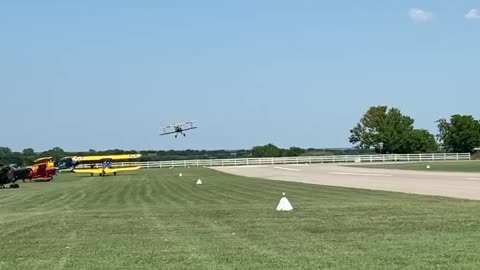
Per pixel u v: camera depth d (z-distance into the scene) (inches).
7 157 4185.5
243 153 4938.5
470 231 566.6
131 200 1191.6
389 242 501.7
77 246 518.6
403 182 1572.3
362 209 829.2
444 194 1127.0
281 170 2721.5
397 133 5265.8
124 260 438.6
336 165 3248.0
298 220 700.7
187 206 978.7
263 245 500.7
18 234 615.8
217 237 560.1
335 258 426.6
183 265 413.1
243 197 1184.8
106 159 3376.0
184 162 3654.0
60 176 2805.1
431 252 442.6
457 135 5177.2
